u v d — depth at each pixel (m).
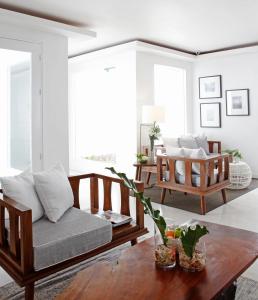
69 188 2.68
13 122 4.05
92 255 2.21
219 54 6.35
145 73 5.90
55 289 2.14
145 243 2.00
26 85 4.16
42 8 3.94
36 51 4.20
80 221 2.38
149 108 5.39
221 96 6.56
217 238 2.06
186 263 1.61
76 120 7.34
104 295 1.41
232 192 5.02
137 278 1.55
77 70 7.05
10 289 2.19
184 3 3.82
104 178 2.93
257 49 5.86
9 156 4.04
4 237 2.18
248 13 4.20
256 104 6.09
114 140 6.39
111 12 4.11
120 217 2.65
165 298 1.38
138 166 5.20
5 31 3.89
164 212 3.99
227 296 1.81
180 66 6.68
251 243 1.97
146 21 4.51
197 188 3.88
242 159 6.36
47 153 4.37
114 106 6.36
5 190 2.27
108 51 5.95
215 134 6.73
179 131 6.94
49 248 1.96
